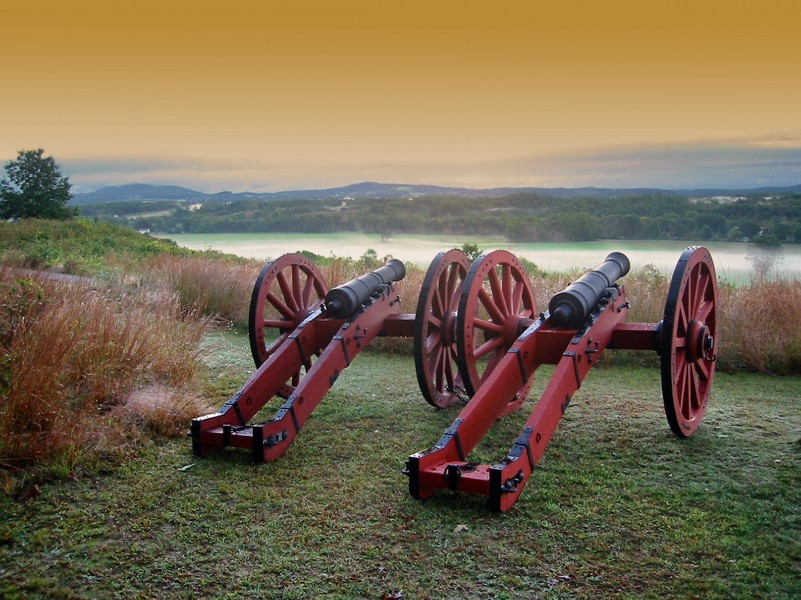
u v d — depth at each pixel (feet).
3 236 68.28
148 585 10.33
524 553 11.18
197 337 23.21
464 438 14.19
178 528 12.03
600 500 13.11
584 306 15.89
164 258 44.42
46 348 16.37
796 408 19.33
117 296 27.37
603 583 10.29
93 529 11.93
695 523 12.12
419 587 10.23
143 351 19.51
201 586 10.31
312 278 21.34
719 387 21.86
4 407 14.52
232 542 11.59
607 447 16.08
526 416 19.01
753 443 16.28
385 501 13.14
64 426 14.96
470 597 9.97
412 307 30.07
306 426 17.72
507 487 12.56
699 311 17.40
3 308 18.15
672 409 15.69
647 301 28.25
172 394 18.03
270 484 13.91
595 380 22.80
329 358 17.11
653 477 14.24
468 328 17.81
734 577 10.39
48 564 10.83
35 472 13.67
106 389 17.26
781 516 12.36
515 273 20.39
